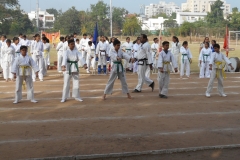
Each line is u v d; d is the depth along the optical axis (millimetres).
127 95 11898
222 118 9102
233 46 50219
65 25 71938
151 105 10547
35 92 12727
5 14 56969
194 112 9719
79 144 6930
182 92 13016
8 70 15703
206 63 17531
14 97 11703
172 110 9922
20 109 9891
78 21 71875
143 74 12641
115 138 7324
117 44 11117
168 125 8359
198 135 7621
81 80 16156
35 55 15672
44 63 17812
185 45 17266
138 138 7348
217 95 12398
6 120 8688
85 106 10312
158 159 6219
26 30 68875
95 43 19156
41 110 9773
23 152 6465
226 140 7316
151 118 8992
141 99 11469
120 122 8562
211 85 12016
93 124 8359
